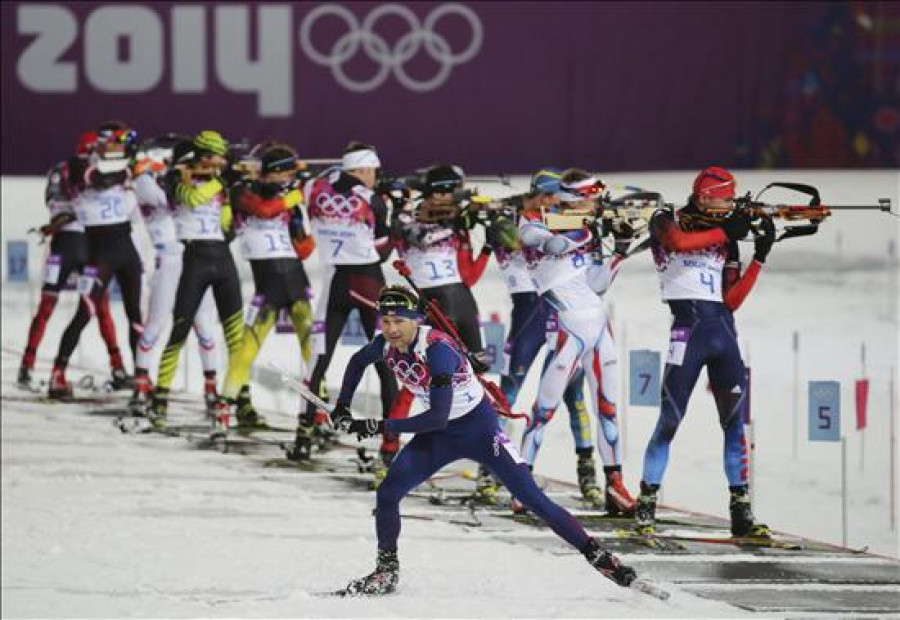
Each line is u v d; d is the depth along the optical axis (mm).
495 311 61375
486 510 35062
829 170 95062
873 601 25609
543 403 33594
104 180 48531
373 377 52000
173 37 93750
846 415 45031
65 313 65938
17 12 94125
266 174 42000
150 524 33406
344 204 38781
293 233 42938
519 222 35000
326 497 36531
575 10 95125
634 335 56969
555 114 95562
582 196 33125
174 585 27531
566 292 33250
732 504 31078
